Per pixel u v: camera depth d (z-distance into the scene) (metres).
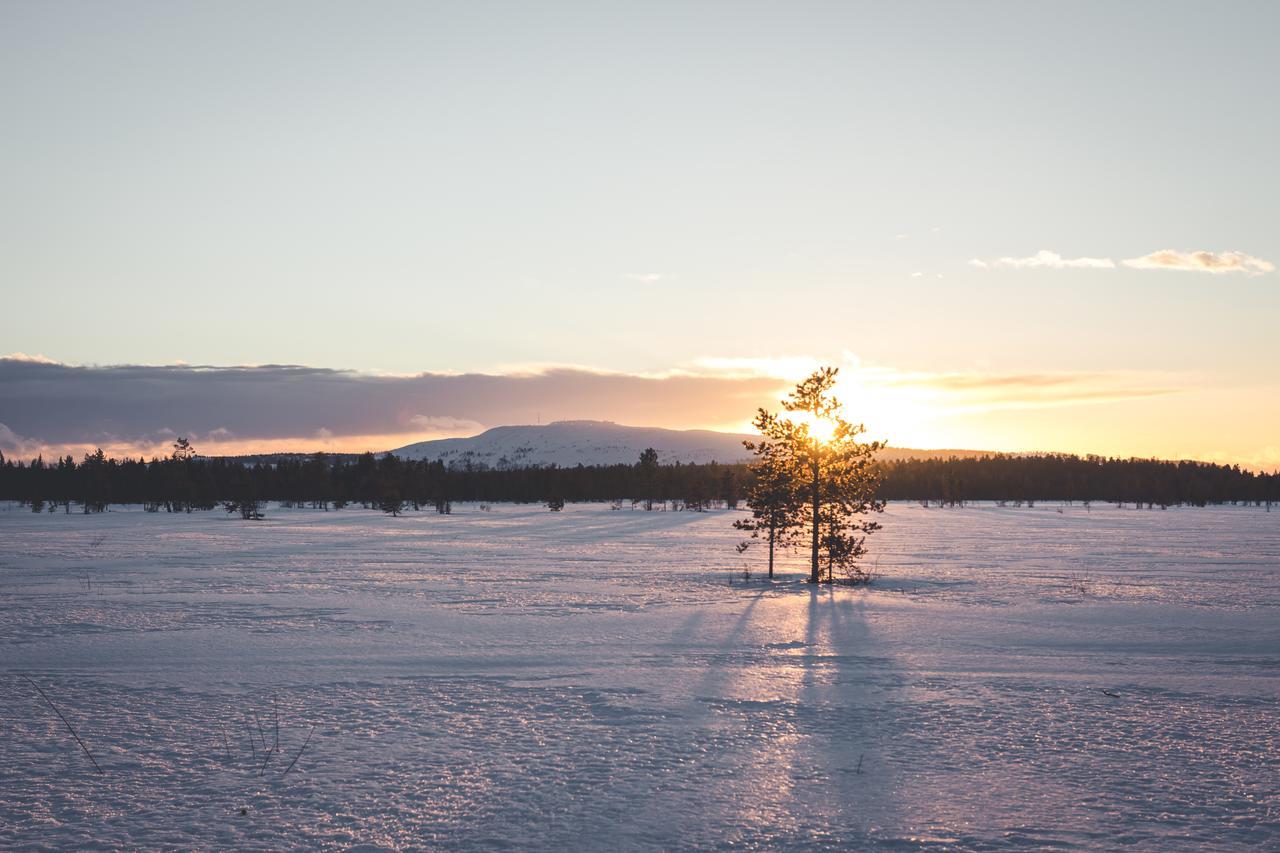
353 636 20.58
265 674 16.33
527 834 8.70
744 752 11.46
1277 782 10.38
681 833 8.74
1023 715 13.39
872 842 8.55
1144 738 12.20
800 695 14.64
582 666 17.11
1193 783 10.32
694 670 16.72
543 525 83.56
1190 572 37.97
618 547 53.59
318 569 38.19
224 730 12.49
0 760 11.10
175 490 134.88
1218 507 191.88
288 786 10.13
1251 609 25.75
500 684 15.47
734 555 47.91
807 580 35.53
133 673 16.39
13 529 75.31
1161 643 19.92
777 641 20.08
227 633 20.97
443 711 13.58
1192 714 13.51
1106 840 8.61
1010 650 19.00
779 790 10.02
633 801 9.66
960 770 10.77
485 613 24.53
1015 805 9.56
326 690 15.00
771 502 35.88
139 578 34.09
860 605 26.77
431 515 111.81
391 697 14.49
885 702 14.18
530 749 11.59
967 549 53.50
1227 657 18.25
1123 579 35.00
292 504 149.75
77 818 9.14
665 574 36.91
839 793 9.93
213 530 73.81
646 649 18.98
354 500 161.25
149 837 8.63
